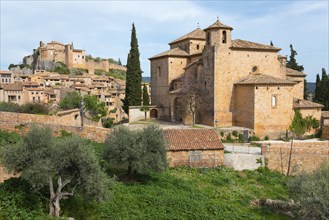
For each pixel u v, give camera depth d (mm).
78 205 19984
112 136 26359
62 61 149750
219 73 49531
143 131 26922
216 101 49469
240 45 50938
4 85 91375
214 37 49719
